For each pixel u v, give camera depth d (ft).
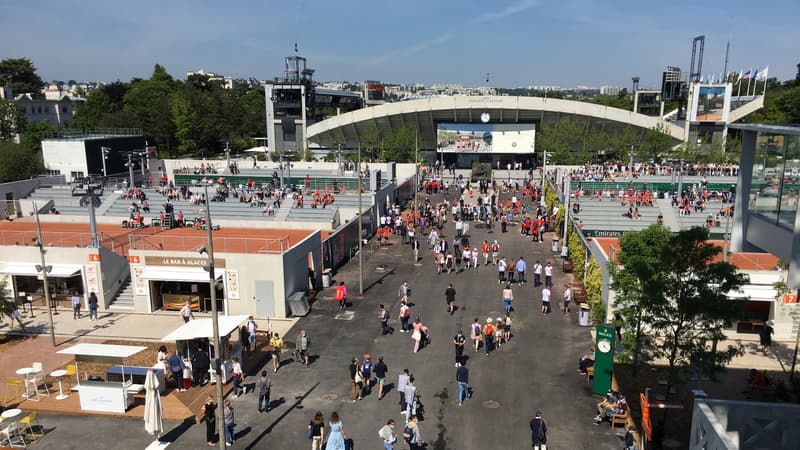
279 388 73.61
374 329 92.68
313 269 111.45
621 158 269.85
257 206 162.61
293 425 64.85
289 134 323.78
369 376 72.54
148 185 215.31
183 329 74.13
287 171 220.84
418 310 100.89
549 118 293.84
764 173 53.31
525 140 289.12
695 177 199.62
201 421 66.23
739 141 259.39
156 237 123.44
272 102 319.88
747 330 91.20
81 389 68.49
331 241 123.24
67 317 102.22
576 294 105.50
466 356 82.28
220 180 195.62
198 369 74.49
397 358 81.97
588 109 280.92
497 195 217.36
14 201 164.96
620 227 151.12
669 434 62.28
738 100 295.89
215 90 464.65
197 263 101.09
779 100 319.06
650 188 187.32
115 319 101.04
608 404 64.80
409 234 147.95
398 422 65.16
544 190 195.21
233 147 403.34
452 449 59.67
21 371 71.05
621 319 69.05
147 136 361.30
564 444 60.34
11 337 92.89
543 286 114.01
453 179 262.88
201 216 156.97
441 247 124.77
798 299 81.97
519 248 143.02
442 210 174.91
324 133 315.78
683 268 61.57
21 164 207.31
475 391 72.08
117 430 64.49
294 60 322.14
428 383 74.28
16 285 107.65
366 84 476.95
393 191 188.44
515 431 63.05
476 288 112.78
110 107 388.98
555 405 68.64
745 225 56.34
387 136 287.89
